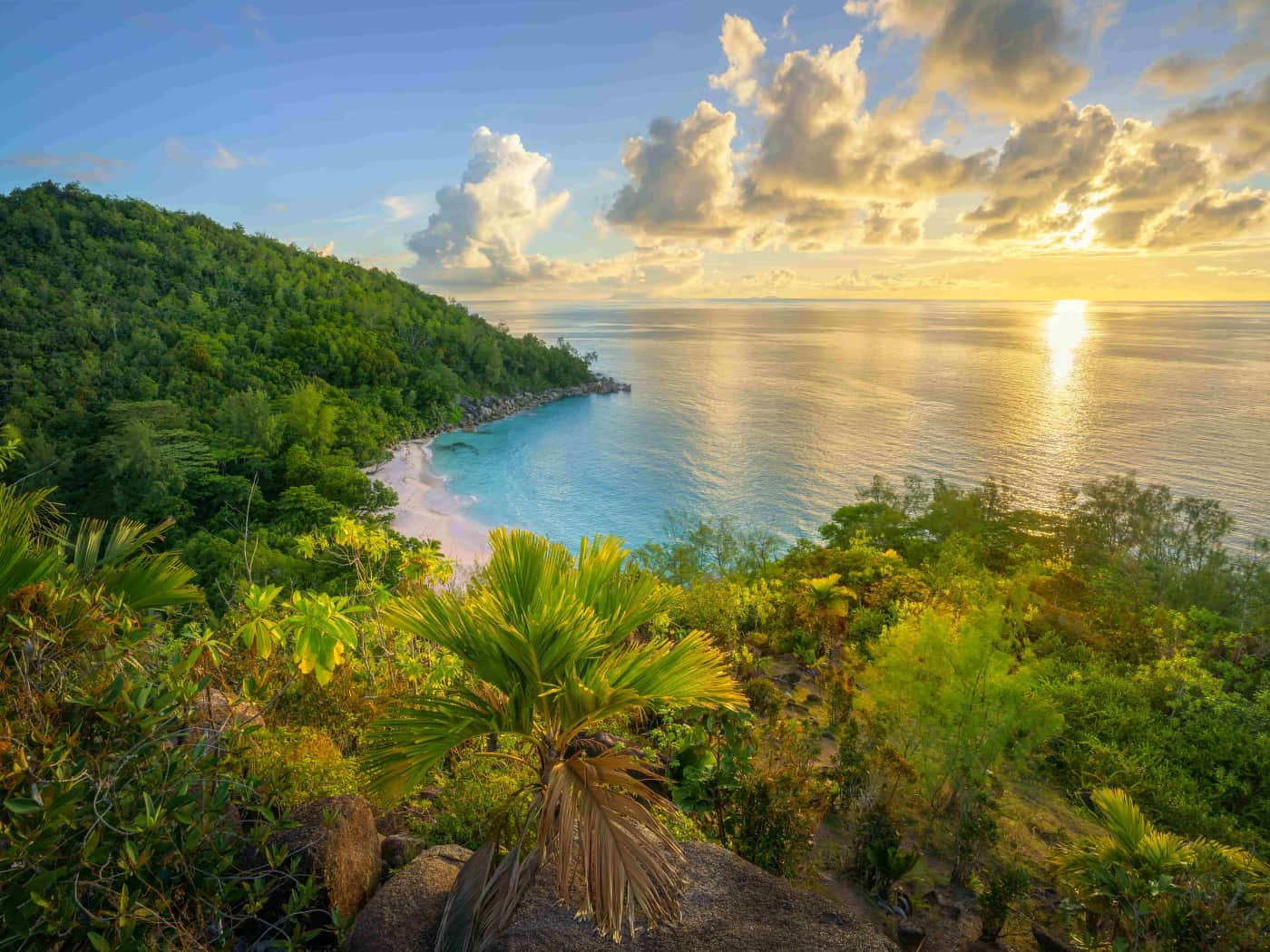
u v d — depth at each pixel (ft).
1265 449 320.91
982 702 30.89
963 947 21.25
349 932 11.58
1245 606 122.31
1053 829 33.47
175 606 14.20
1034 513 172.04
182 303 382.63
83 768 8.84
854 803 27.17
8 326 303.89
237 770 12.80
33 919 8.01
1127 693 53.47
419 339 433.07
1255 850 34.27
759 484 273.13
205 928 10.44
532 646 11.03
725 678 12.37
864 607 67.05
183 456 206.08
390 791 11.39
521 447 329.11
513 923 11.07
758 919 11.48
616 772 11.34
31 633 9.75
